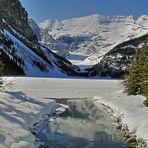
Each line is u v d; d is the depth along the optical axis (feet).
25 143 64.64
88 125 108.17
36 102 130.72
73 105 164.25
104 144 82.38
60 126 104.73
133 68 170.71
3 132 67.36
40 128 98.53
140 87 165.89
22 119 86.99
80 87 284.20
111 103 148.87
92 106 160.15
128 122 95.96
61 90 253.03
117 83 330.34
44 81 312.91
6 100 111.14
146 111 102.06
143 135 75.36
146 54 169.68
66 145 80.94
